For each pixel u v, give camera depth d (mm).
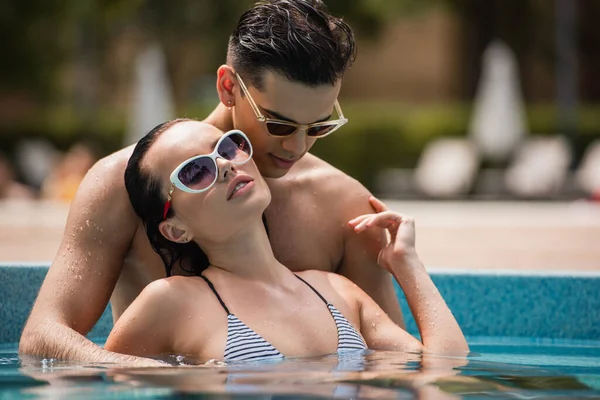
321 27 4051
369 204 4750
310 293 4297
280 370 3639
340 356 4043
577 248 8977
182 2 24359
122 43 26828
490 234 10461
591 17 28469
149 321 3975
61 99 27453
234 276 4180
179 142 4094
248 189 4051
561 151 20531
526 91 28188
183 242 4195
